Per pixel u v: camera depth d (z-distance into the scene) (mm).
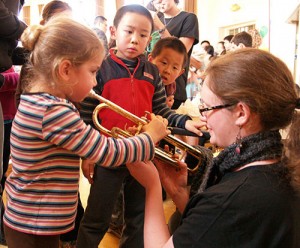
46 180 963
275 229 624
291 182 662
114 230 1813
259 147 701
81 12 3881
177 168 1089
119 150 927
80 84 971
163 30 2014
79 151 912
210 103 755
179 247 686
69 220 1018
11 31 1255
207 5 5762
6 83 1582
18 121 944
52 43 922
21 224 992
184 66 1919
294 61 3328
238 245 634
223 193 659
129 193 1456
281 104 688
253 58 701
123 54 1407
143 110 1360
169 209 1952
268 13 4301
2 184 1730
